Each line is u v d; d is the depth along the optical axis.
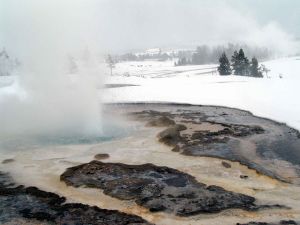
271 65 109.62
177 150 17.97
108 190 13.53
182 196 12.91
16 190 13.66
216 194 13.02
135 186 13.77
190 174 15.04
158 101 32.84
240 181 14.39
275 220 11.34
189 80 50.50
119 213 11.79
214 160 16.67
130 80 52.38
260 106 28.91
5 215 11.78
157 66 149.25
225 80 48.38
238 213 11.78
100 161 16.39
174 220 11.43
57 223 11.25
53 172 15.62
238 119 25.28
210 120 24.97
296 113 25.58
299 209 12.10
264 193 13.33
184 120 25.00
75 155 17.73
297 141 19.67
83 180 14.45
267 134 21.12
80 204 12.41
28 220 11.47
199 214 11.73
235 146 18.69
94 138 20.47
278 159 16.98
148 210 12.05
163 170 15.16
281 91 36.16
